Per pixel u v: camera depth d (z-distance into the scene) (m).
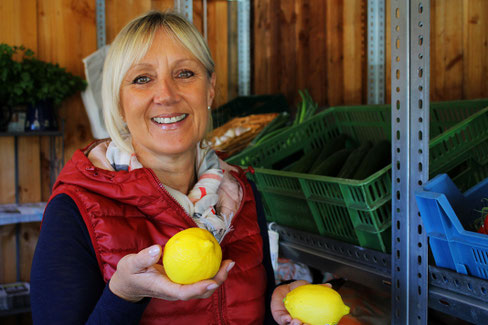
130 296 0.71
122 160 0.91
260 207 1.15
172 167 0.97
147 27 0.88
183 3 1.77
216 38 3.16
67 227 0.79
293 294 0.87
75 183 0.83
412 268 1.15
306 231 1.57
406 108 1.12
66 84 2.67
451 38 1.96
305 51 2.78
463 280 1.04
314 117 2.05
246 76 3.24
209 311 0.90
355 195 1.31
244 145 2.31
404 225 1.16
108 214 0.83
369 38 2.27
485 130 1.37
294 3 2.83
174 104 0.89
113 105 0.92
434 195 1.03
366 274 1.32
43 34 2.84
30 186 2.90
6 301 2.51
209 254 0.68
